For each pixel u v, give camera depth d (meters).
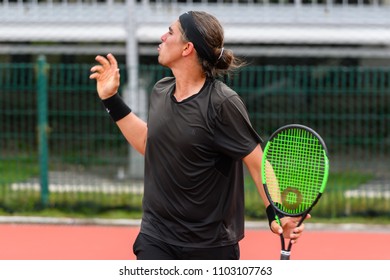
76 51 31.41
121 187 25.20
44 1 30.69
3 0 29.77
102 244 19.52
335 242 20.17
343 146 26.47
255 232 21.16
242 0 30.91
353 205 23.34
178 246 9.73
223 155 9.61
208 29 9.48
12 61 33.50
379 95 30.75
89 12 29.45
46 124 23.05
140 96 25.41
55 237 20.17
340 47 32.47
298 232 9.37
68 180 25.75
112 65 10.47
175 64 9.62
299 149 9.61
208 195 9.61
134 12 28.83
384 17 30.19
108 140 27.30
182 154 9.47
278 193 9.75
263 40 29.97
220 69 9.76
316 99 30.25
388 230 21.69
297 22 30.03
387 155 28.94
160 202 9.72
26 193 23.80
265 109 30.23
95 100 27.61
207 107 9.41
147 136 9.79
